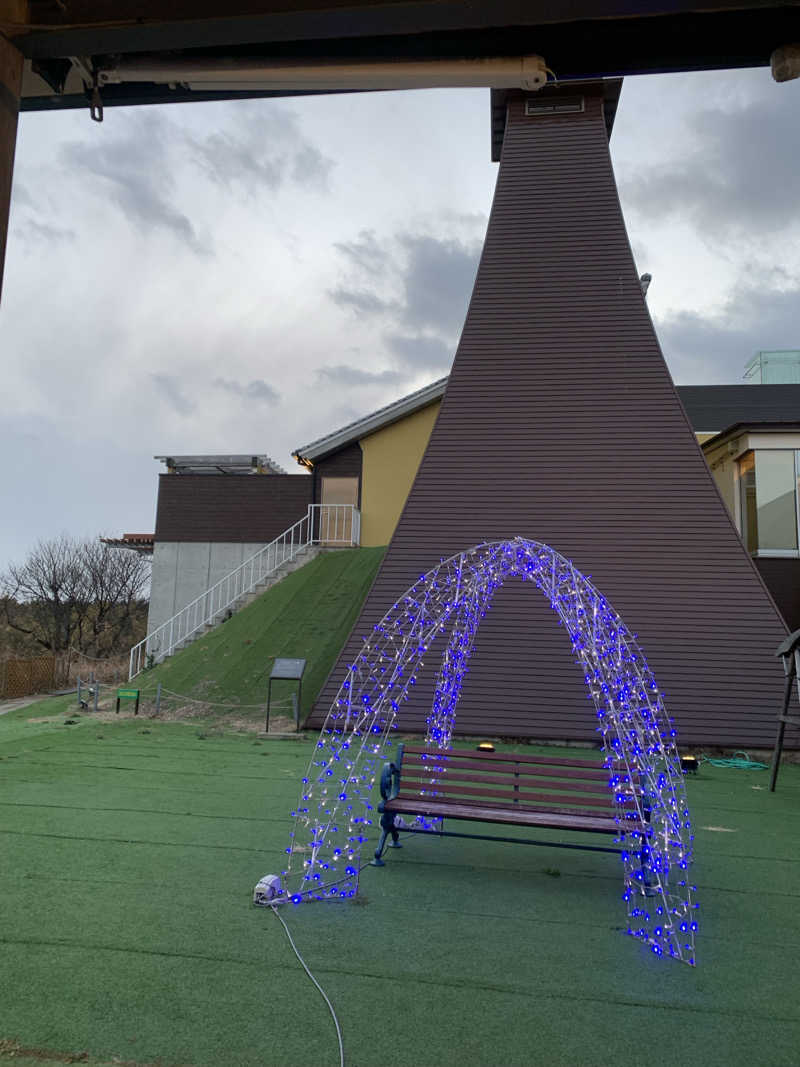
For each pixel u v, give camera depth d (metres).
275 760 8.79
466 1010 3.15
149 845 5.39
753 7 2.61
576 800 5.08
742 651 10.76
